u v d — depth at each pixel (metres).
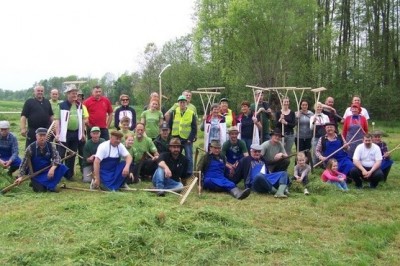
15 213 7.75
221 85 40.16
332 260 5.96
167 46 46.16
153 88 44.00
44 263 5.60
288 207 8.66
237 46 37.34
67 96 11.00
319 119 12.50
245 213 8.12
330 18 40.69
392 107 36.69
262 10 34.88
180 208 7.88
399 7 39.31
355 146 11.70
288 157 10.48
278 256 6.10
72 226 6.93
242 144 10.66
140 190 9.55
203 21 40.12
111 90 58.56
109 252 5.85
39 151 9.55
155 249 6.03
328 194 9.80
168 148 10.33
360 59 37.31
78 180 10.99
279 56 36.66
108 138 11.98
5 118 34.81
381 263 6.10
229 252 6.14
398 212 8.63
